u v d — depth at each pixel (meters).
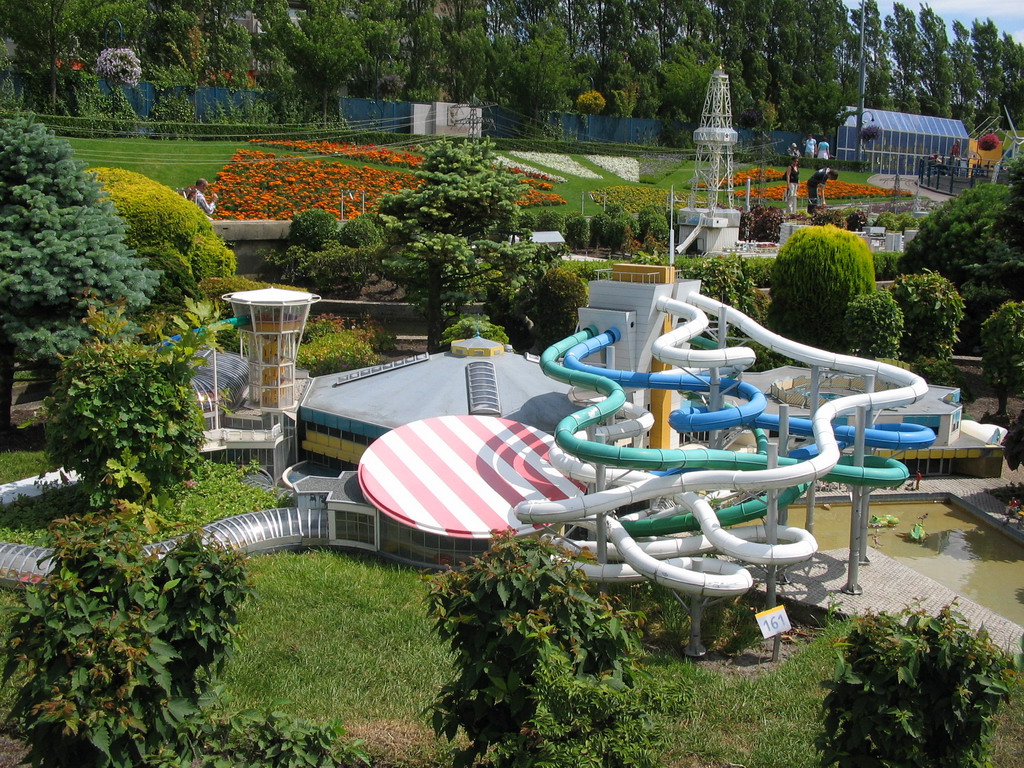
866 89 110.06
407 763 11.72
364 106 72.94
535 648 9.38
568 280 32.16
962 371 34.34
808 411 24.05
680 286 23.56
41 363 26.11
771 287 34.91
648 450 15.88
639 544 16.42
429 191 30.25
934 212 39.34
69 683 9.59
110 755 9.44
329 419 22.16
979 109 120.31
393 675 13.88
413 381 23.17
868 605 16.97
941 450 24.55
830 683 10.26
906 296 31.27
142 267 27.94
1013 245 34.84
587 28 97.06
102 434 17.03
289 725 10.30
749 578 14.78
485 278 31.97
